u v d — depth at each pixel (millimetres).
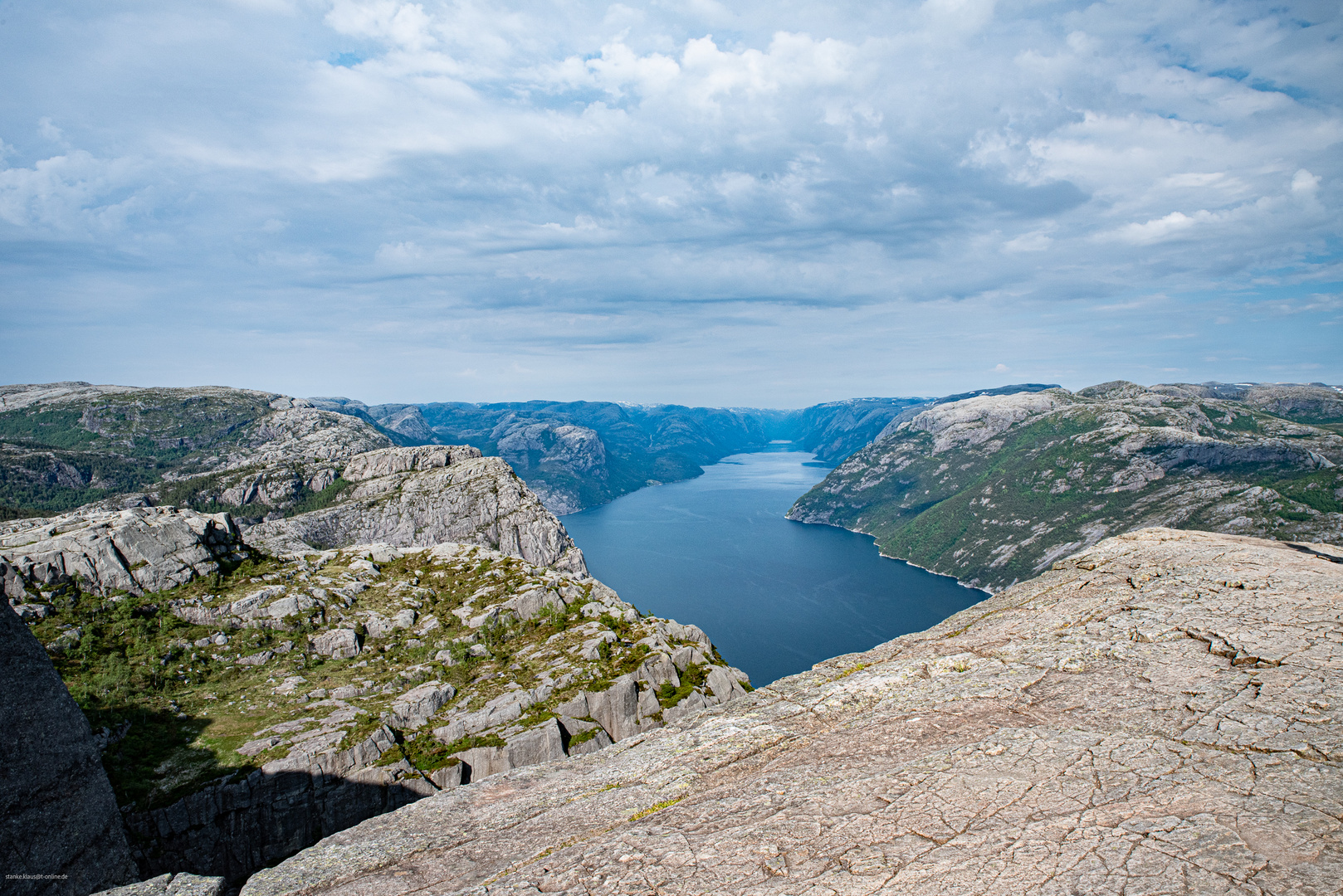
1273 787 12008
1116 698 16672
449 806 18469
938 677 20188
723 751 18094
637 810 15742
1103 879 10312
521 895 12609
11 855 21438
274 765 48750
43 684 24125
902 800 13688
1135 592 24188
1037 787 13336
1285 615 19609
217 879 15398
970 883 10711
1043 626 22812
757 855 12609
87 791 24656
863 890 10930
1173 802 12102
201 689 59812
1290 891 9406
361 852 16312
